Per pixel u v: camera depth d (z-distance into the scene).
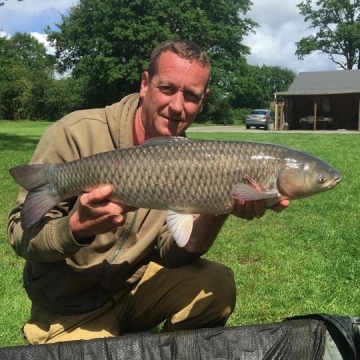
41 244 0.88
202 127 16.77
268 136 10.16
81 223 0.84
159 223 1.03
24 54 31.88
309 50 23.92
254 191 0.84
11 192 3.37
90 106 20.36
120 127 0.99
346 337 0.92
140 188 0.84
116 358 0.87
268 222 2.54
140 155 0.84
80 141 0.97
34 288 1.02
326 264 1.85
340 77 15.80
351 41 23.36
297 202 3.01
